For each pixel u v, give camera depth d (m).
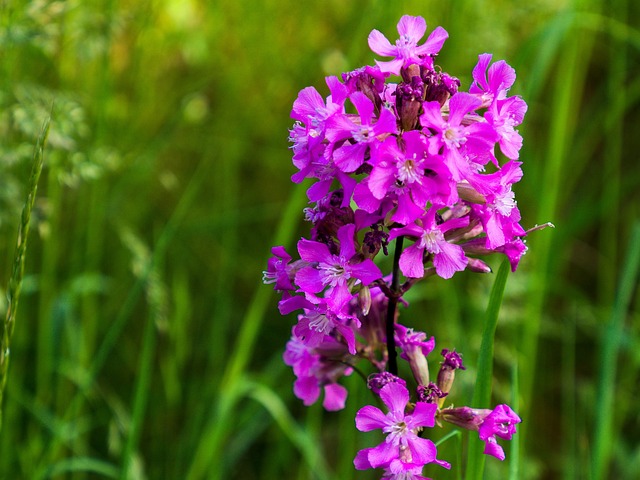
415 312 0.55
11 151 0.44
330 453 0.55
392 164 0.28
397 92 0.28
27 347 0.51
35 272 0.52
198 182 0.44
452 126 0.28
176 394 0.51
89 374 0.42
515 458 0.34
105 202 0.50
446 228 0.29
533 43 0.47
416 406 0.29
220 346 0.53
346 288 0.29
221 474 0.47
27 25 0.44
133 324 0.57
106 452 0.53
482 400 0.32
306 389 0.33
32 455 0.46
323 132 0.28
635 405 0.56
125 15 0.49
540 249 0.48
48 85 0.54
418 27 0.30
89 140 0.51
